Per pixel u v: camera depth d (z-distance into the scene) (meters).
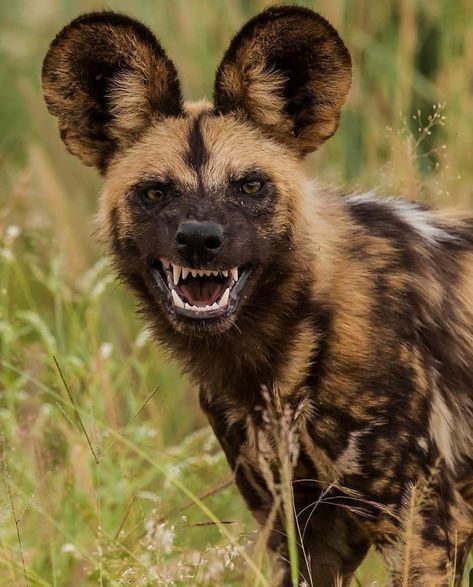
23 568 9.12
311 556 9.71
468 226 9.98
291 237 9.30
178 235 8.91
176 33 16.39
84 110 9.94
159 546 8.63
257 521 9.67
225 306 8.95
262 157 9.48
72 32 9.66
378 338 8.91
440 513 8.89
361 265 9.12
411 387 8.93
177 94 9.76
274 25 9.40
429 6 15.30
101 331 14.38
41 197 15.98
